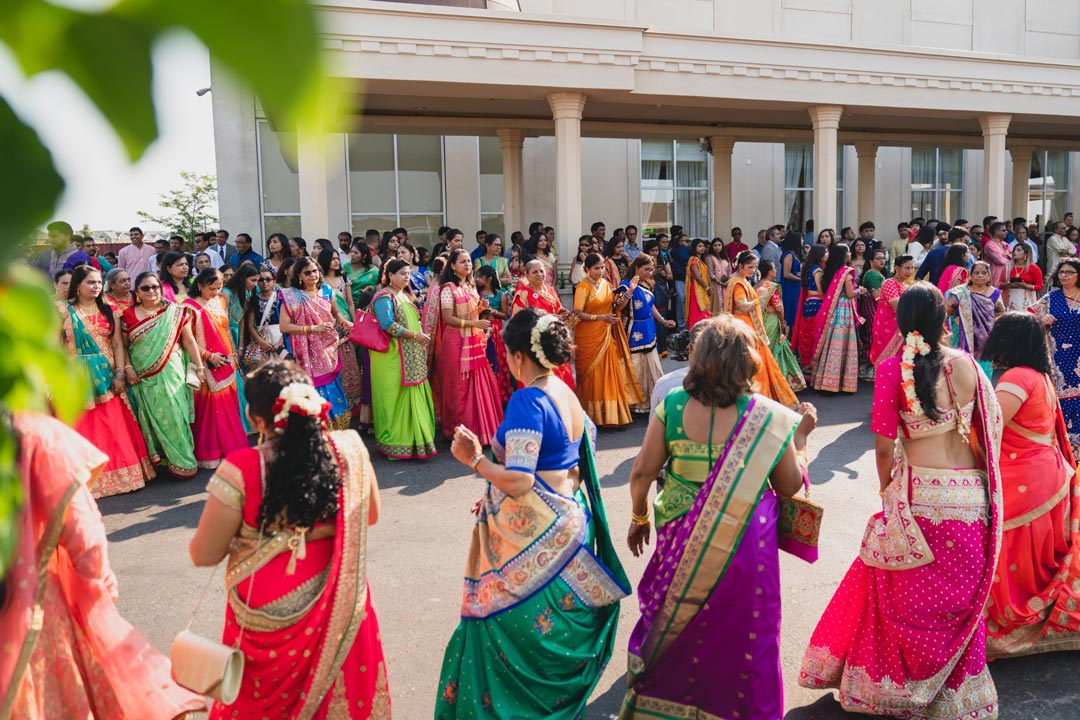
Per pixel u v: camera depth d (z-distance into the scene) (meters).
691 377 3.00
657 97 11.80
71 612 2.70
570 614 3.05
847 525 5.52
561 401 3.16
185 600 4.57
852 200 20.08
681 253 13.76
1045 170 21.98
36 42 0.41
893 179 20.47
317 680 2.68
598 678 3.13
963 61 13.34
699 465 2.98
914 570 3.24
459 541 5.32
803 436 3.22
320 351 7.21
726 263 13.44
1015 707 3.42
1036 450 3.69
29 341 0.62
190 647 2.54
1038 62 13.81
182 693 2.91
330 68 0.44
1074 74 14.17
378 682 2.86
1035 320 3.79
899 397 3.32
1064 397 6.17
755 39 11.92
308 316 7.18
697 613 2.93
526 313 3.20
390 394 7.11
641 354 8.55
